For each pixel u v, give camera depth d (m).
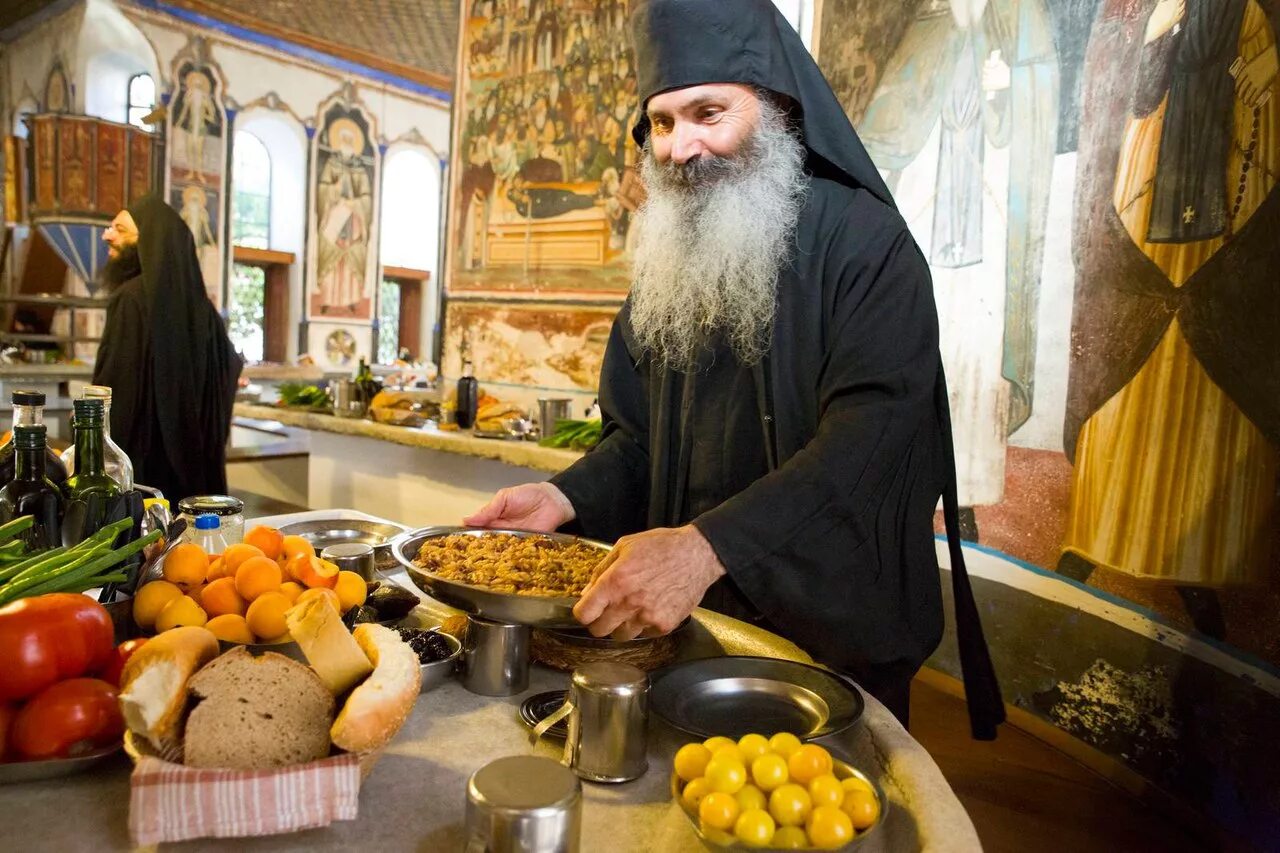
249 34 10.31
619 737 1.00
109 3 9.22
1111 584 2.95
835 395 1.60
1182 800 2.60
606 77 4.92
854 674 1.52
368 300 11.80
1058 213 3.29
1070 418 3.20
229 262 10.50
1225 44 2.54
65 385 6.27
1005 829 2.57
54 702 0.94
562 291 5.16
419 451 5.00
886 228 1.73
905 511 1.59
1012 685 3.42
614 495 1.93
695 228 1.83
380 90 11.66
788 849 0.80
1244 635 2.39
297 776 0.82
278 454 5.50
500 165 5.39
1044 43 3.34
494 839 0.77
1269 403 2.32
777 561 1.36
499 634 1.21
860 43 4.26
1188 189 2.68
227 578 1.16
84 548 1.11
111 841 0.85
